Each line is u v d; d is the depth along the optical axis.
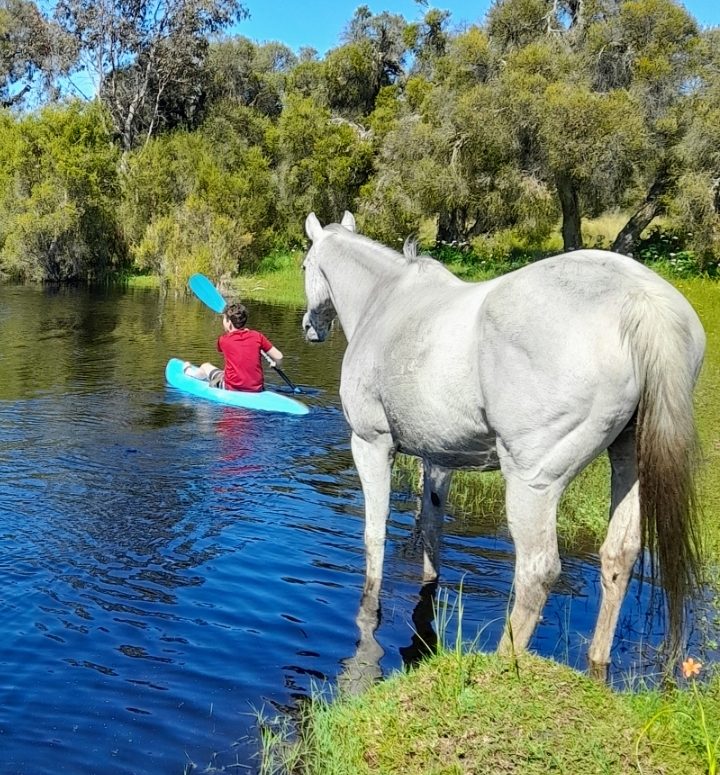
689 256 23.00
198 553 5.64
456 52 27.20
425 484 5.24
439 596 5.08
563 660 4.18
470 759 2.98
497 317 3.55
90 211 28.36
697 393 9.77
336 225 5.85
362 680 4.07
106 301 22.16
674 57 24.70
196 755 3.47
